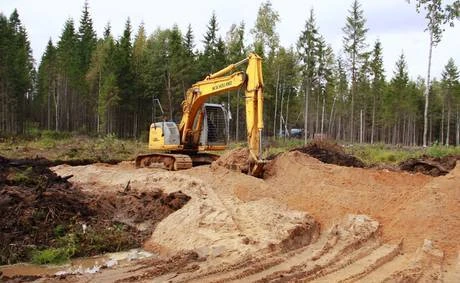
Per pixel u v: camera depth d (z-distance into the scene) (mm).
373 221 11023
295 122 67188
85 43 62906
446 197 10719
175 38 48719
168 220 12609
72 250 10922
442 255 9188
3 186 13852
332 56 51812
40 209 12281
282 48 47781
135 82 51125
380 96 57562
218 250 9953
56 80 55156
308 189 13461
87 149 33938
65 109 58188
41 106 60188
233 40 49531
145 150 35062
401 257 9492
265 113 53312
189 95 19250
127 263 9977
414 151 31844
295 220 11188
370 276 8383
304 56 43031
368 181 13445
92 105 56094
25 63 53562
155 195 14750
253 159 15352
